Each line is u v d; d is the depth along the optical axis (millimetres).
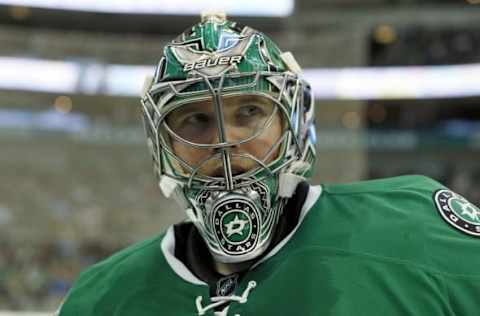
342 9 6477
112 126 6332
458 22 6332
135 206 5926
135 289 794
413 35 6559
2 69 6293
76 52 6434
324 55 6500
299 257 719
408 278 676
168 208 5895
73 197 5949
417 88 6645
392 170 6719
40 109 6285
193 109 721
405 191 774
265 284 715
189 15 6535
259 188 717
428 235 709
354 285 683
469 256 689
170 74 727
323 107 6559
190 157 725
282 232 756
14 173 6004
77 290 846
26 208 5785
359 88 6551
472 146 6672
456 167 6688
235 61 709
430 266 682
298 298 691
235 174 715
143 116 800
